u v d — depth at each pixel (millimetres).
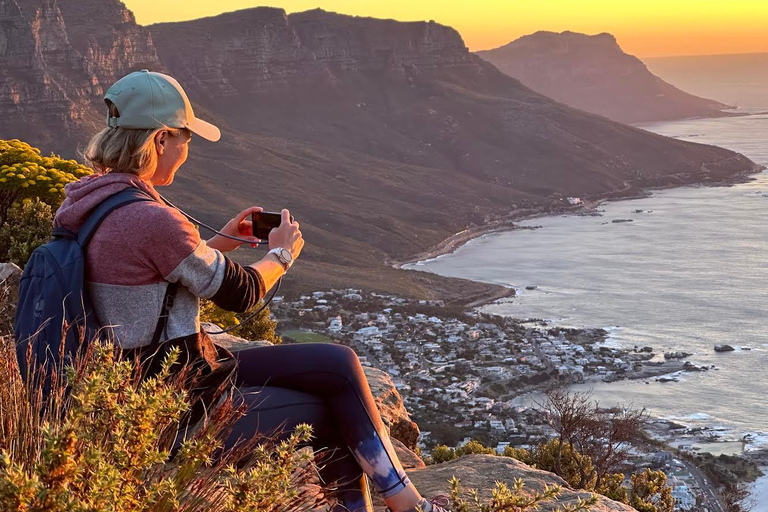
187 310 2795
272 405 2840
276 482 1889
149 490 1773
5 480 1440
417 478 4371
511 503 2115
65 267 2629
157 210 2701
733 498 62000
